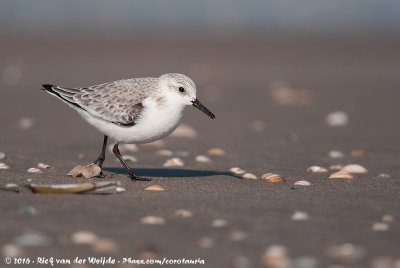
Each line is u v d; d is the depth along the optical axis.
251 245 6.55
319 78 25.44
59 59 29.69
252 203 8.35
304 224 7.34
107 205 7.98
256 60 30.77
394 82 24.22
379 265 5.96
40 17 41.97
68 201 8.08
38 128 15.73
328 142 14.75
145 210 7.82
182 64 28.92
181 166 11.71
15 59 29.34
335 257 6.22
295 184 9.84
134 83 9.95
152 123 9.68
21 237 6.56
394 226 7.34
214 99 20.95
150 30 40.00
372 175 10.98
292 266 5.91
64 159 11.94
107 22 41.94
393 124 16.95
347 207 8.30
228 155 13.12
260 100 20.84
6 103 19.31
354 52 32.81
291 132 15.97
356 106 19.67
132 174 9.91
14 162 11.33
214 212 7.80
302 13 44.09
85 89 10.04
